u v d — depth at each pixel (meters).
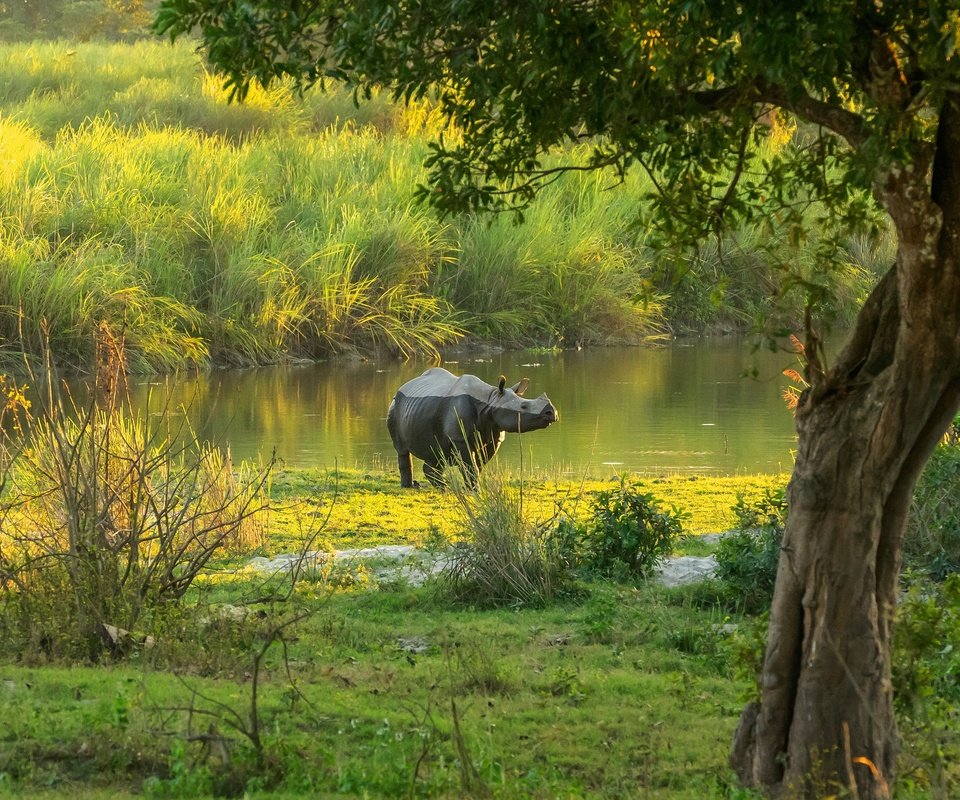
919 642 16.88
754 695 16.59
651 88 14.94
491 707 20.16
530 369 69.88
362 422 54.12
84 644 21.72
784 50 12.62
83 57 112.75
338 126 101.25
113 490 25.17
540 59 14.55
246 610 24.80
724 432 51.34
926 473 30.88
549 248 82.69
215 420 53.81
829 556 15.26
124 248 73.69
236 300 73.25
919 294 14.40
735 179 17.50
